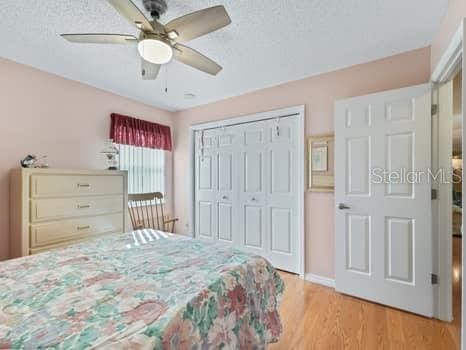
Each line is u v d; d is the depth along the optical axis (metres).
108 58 2.30
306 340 1.70
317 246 2.67
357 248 2.28
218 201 3.61
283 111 2.91
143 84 2.93
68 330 0.76
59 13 1.67
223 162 3.55
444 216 1.95
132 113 3.46
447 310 1.93
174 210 4.07
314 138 2.67
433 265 1.97
